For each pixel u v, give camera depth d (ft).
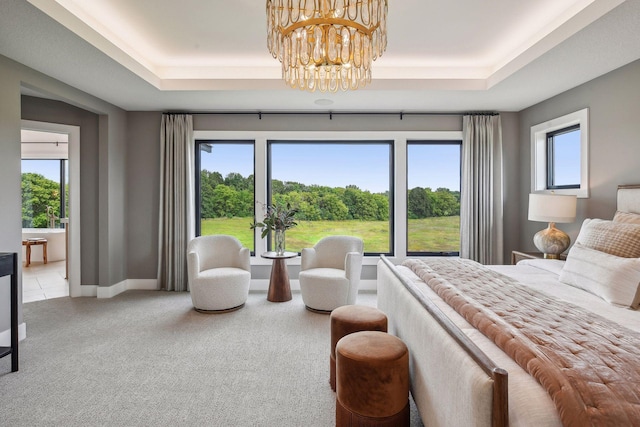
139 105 14.15
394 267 8.95
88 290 14.26
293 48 7.57
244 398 6.88
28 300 13.60
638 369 3.46
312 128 15.14
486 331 4.64
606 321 4.83
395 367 5.27
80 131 14.17
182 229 14.80
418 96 12.85
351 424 5.40
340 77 8.66
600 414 3.05
